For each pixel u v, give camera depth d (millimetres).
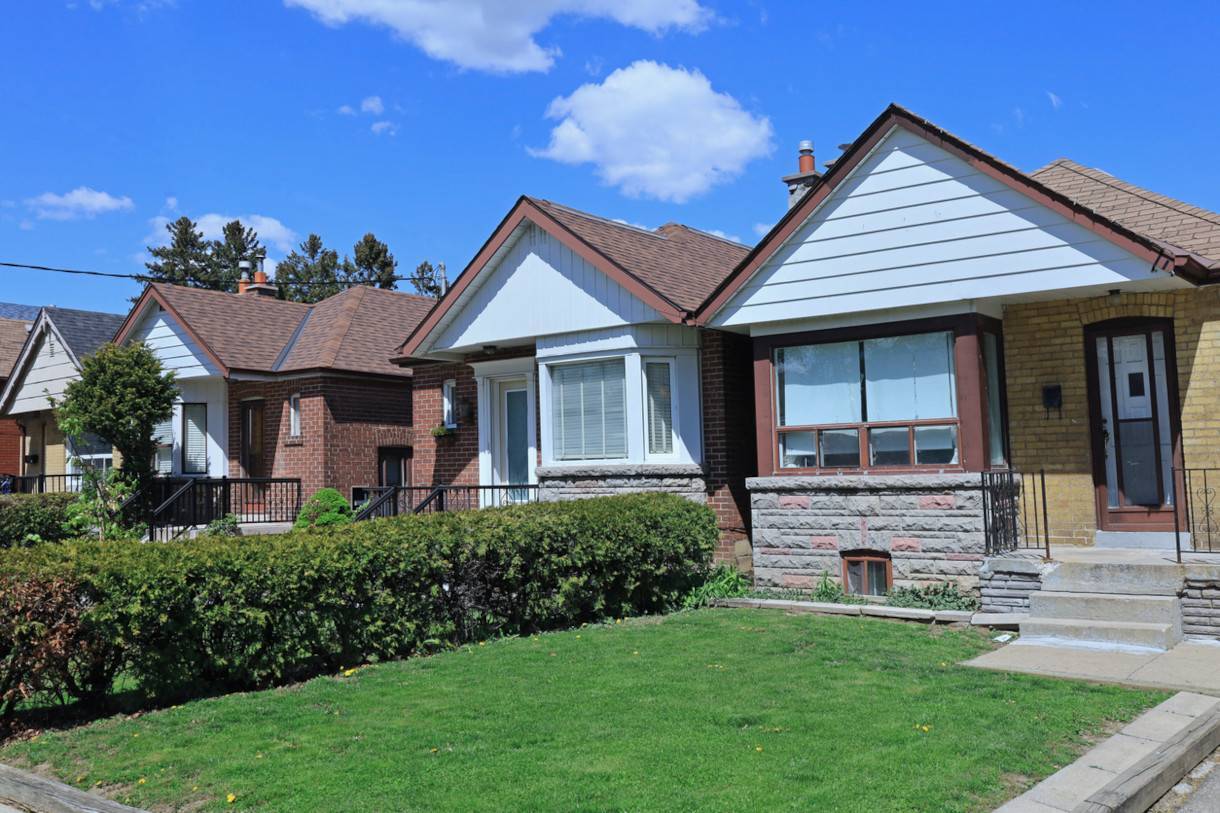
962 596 10617
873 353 11586
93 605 7203
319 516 16422
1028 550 10883
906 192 11133
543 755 5871
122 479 17047
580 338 14117
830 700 6957
